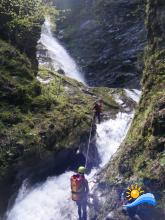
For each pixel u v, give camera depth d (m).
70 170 12.50
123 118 15.24
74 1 24.16
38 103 12.28
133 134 8.73
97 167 13.06
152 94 9.02
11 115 11.26
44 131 11.53
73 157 12.66
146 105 9.03
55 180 11.66
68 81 16.14
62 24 23.95
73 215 9.29
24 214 10.56
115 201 7.68
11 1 13.31
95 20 22.53
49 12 15.79
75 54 22.41
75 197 8.42
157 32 9.61
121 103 16.50
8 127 11.00
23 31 13.60
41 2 14.79
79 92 15.56
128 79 20.33
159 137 7.65
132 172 7.79
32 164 11.21
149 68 9.57
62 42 23.25
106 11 22.23
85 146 13.03
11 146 10.64
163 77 8.94
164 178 7.04
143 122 8.48
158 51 9.42
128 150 8.19
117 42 21.28
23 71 12.48
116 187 7.90
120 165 8.12
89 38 22.33
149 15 10.00
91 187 9.01
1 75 11.70
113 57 21.11
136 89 19.34
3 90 11.55
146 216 5.90
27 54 13.89
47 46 22.00
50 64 20.16
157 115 7.81
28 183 11.28
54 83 15.23
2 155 10.41
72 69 21.95
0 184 10.29
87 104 14.66
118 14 21.70
